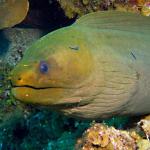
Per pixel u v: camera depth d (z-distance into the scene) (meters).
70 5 1.03
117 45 0.64
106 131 0.62
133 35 0.68
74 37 0.58
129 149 0.63
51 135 1.00
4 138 1.07
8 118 1.12
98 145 0.61
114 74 0.61
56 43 0.56
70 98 0.56
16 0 1.24
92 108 0.60
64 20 1.54
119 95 0.62
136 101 0.66
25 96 0.53
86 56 0.57
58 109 0.59
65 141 0.88
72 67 0.55
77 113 0.60
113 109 0.63
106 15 0.64
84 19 0.63
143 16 0.68
